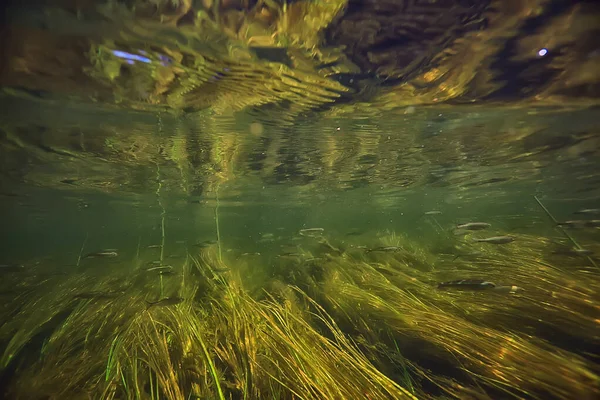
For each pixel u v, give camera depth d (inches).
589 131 35.4
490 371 16.1
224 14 15.5
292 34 17.4
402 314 22.2
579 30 17.9
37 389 16.3
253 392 15.0
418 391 16.0
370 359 19.6
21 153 36.7
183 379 16.0
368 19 16.7
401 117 30.0
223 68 20.5
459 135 35.8
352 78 22.5
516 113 29.5
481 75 22.6
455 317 20.8
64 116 26.3
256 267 42.2
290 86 23.4
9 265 38.0
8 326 26.4
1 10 14.1
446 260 35.9
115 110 25.7
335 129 33.0
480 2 16.0
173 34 16.8
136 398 14.3
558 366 14.8
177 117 28.0
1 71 18.9
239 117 28.9
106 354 19.0
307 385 14.3
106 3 14.3
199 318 23.3
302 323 19.5
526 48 19.6
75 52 17.7
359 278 31.9
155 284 35.1
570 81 23.5
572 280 23.9
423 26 17.4
